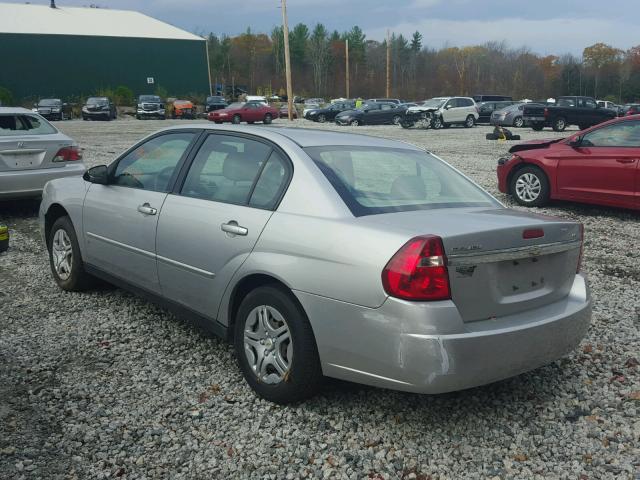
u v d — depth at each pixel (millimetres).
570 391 3834
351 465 3076
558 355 3447
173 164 4570
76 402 3650
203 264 3996
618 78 107812
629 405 3662
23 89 61750
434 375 2971
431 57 122000
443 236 3037
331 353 3283
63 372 4039
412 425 3428
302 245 3387
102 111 46906
